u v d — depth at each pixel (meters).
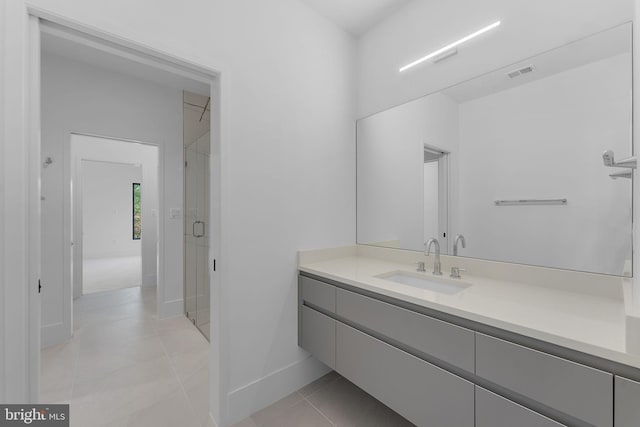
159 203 3.04
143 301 3.61
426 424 1.17
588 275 1.23
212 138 1.55
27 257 1.00
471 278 1.54
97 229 7.12
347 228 2.19
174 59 1.34
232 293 1.52
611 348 0.73
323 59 2.01
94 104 2.65
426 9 1.83
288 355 1.78
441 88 1.76
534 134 1.40
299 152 1.85
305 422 1.52
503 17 1.50
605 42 1.21
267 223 1.67
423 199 1.85
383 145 2.08
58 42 2.28
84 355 2.22
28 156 1.00
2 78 0.94
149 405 1.64
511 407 0.92
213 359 1.53
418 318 1.18
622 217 1.16
